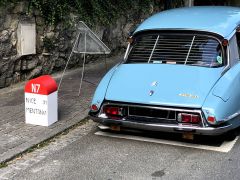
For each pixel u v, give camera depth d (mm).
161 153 5238
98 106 5562
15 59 8312
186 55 5832
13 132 5930
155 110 5238
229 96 5262
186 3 14414
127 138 5758
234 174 4637
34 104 6180
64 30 9297
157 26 6191
